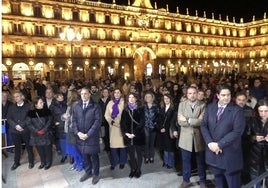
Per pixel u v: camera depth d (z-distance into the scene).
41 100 9.14
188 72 80.06
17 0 51.41
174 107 8.99
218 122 5.77
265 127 6.09
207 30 86.38
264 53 90.12
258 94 12.58
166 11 75.44
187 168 7.39
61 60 56.91
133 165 8.32
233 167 5.69
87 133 7.59
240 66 96.38
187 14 81.00
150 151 9.60
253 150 6.29
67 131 9.17
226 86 5.79
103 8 63.66
